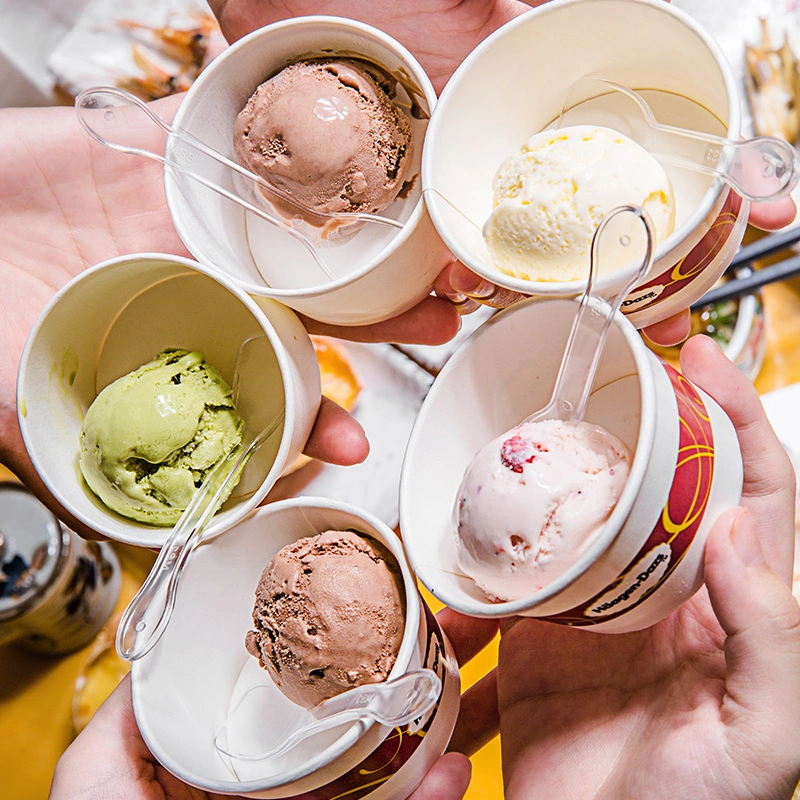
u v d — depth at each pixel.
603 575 0.70
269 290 0.91
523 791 0.88
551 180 0.83
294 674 0.85
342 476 1.32
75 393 1.01
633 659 0.91
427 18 1.14
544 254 0.83
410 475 0.81
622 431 0.83
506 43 0.88
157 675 0.85
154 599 0.86
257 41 0.96
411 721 0.78
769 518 0.92
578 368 0.81
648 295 0.90
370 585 0.84
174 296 1.04
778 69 1.40
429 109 0.95
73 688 1.39
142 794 0.92
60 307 0.92
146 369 0.99
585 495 0.74
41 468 0.90
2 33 1.71
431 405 0.83
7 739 1.37
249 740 0.90
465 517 0.76
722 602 0.74
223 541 0.92
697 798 0.74
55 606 1.32
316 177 0.95
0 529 1.32
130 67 1.68
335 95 0.96
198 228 0.97
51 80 1.72
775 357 1.43
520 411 0.89
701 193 0.89
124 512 0.95
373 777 0.81
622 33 0.89
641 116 0.94
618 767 0.83
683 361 0.96
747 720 0.73
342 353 1.39
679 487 0.71
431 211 0.86
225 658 0.94
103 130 1.01
